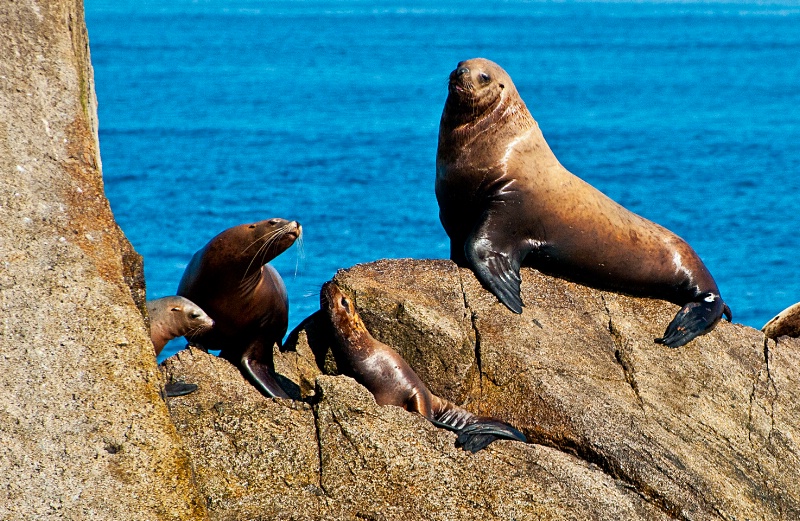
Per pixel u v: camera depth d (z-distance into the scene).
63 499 17.14
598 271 31.38
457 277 29.03
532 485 21.77
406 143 119.62
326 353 27.89
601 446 24.52
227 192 84.50
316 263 60.59
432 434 22.12
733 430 26.91
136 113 146.50
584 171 106.88
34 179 21.41
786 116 171.50
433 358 26.67
